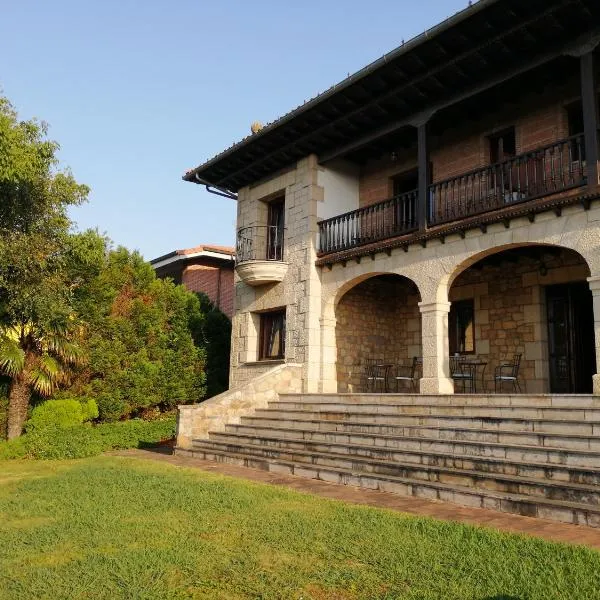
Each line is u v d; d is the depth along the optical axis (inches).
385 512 239.9
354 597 151.2
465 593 150.0
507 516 237.3
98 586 160.4
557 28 359.9
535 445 289.4
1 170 362.0
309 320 523.8
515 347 480.1
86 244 463.8
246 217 628.1
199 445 453.4
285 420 439.8
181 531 215.2
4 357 443.8
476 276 516.1
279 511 244.5
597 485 241.4
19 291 430.0
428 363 424.8
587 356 455.8
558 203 357.1
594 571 162.2
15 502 273.4
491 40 377.7
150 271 605.0
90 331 539.8
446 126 494.9
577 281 451.2
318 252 538.0
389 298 601.6
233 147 564.4
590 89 351.3
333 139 528.4
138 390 563.5
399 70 424.8
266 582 161.8
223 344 654.5
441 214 450.9
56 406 491.2
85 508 254.8
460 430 324.2
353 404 434.9
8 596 154.6
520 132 446.9
